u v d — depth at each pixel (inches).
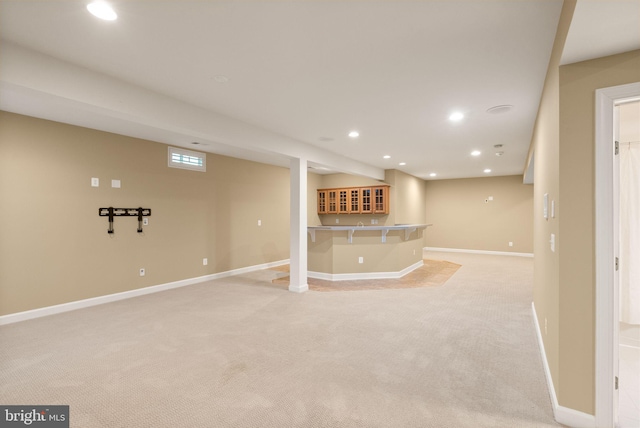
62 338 125.3
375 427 73.5
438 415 77.9
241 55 92.4
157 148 202.2
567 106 73.3
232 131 150.2
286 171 311.9
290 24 76.7
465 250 388.2
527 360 106.8
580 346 72.7
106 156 176.9
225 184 248.5
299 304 171.3
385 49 88.4
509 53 89.7
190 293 195.3
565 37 63.0
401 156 246.1
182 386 90.6
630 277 144.6
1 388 89.7
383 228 225.6
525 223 355.3
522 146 207.6
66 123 160.9
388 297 185.5
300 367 101.7
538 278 133.0
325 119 152.1
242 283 222.8
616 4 50.6
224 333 130.1
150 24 77.0
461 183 390.9
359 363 104.5
